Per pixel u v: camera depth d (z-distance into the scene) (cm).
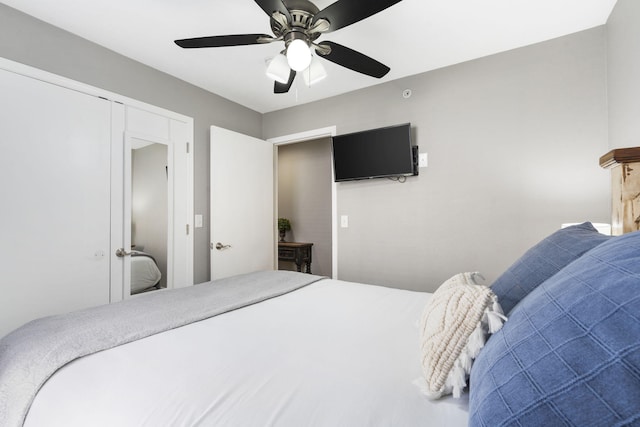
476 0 170
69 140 199
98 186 212
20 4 173
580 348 40
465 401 68
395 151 261
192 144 278
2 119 172
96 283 210
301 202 480
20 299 178
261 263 333
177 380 77
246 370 82
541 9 178
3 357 95
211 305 141
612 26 178
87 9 178
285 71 177
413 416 63
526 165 215
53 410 73
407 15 182
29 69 182
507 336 56
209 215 294
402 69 251
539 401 40
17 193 178
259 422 62
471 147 235
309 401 68
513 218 219
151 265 244
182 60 236
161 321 117
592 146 194
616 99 174
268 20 188
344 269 298
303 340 103
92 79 210
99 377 79
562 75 204
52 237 191
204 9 178
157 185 250
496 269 224
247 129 338
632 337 36
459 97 240
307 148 475
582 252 80
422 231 256
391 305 146
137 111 237
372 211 282
